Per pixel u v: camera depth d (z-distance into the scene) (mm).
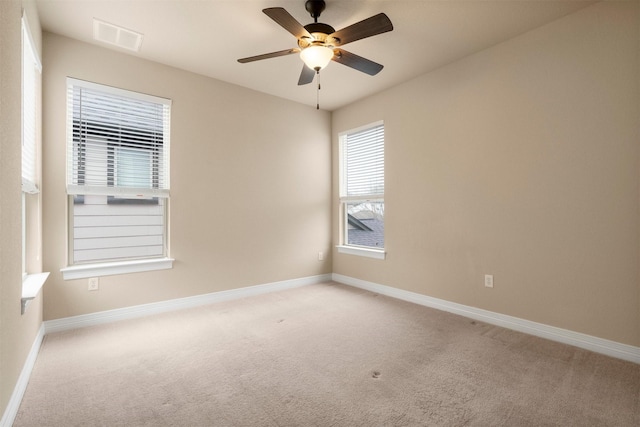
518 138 2689
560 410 1644
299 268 4258
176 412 1636
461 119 3094
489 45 2844
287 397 1767
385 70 3334
